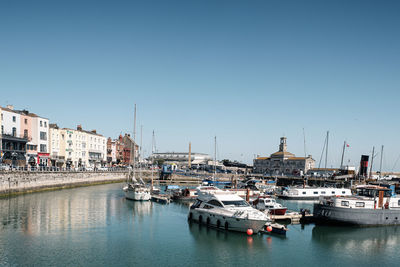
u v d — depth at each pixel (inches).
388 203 1790.1
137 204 2411.4
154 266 1158.3
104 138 5344.5
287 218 1900.8
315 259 1279.5
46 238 1422.2
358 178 4114.2
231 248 1374.3
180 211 2176.4
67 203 2304.4
